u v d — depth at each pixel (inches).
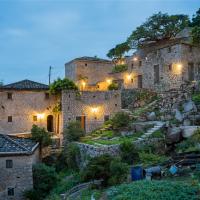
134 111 1451.8
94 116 1467.8
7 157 1074.1
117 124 1307.8
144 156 1080.2
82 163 1182.9
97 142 1196.5
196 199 633.0
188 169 850.1
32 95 1509.6
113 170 915.4
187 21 2154.3
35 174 1106.7
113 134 1286.9
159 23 2129.7
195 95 1387.8
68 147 1274.6
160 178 840.9
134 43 2199.8
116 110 1503.4
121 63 2031.3
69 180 1107.9
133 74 1825.8
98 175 938.7
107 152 1091.3
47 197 1042.7
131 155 1072.2
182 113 1280.8
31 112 1503.4
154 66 1668.3
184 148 1078.4
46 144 1350.9
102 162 949.2
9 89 1471.5
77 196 877.8
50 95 1534.2
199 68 1579.7
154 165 941.2
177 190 680.4
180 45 1526.8
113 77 2001.7
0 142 1130.0
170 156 1039.6
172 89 1514.5
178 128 1165.7
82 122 1451.8
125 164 952.3
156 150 1146.0
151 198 650.2
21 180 1076.5
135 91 1635.1
